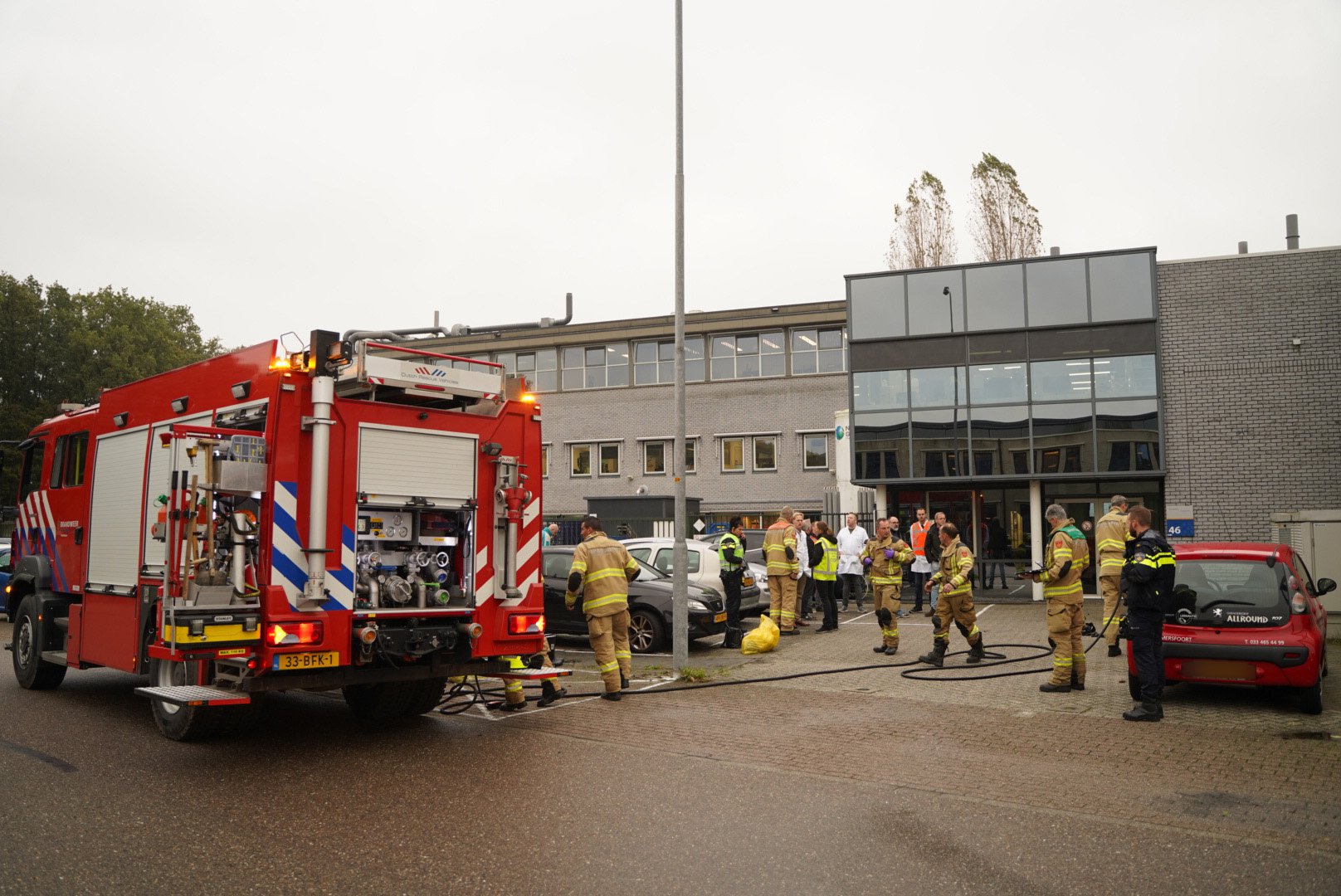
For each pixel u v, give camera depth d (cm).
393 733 858
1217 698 1012
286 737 838
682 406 1233
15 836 549
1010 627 1688
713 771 721
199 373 837
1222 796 653
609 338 3825
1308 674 899
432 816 598
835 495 2794
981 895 471
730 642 1505
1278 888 484
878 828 580
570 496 3869
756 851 536
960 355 2362
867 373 2428
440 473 836
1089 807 626
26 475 1117
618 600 1042
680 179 1267
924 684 1104
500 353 4012
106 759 742
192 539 714
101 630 920
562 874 498
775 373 3628
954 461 2347
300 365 759
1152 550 894
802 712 954
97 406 1011
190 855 523
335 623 757
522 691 984
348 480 776
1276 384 2169
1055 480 2311
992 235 3928
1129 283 2264
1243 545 991
